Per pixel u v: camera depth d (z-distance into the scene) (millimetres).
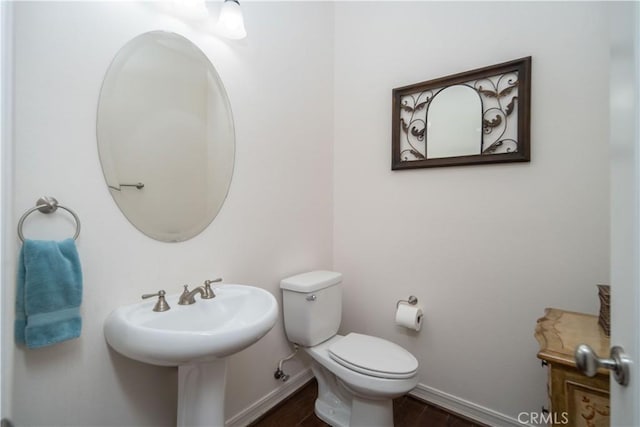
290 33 1771
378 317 1959
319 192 2020
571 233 1369
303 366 1902
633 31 465
